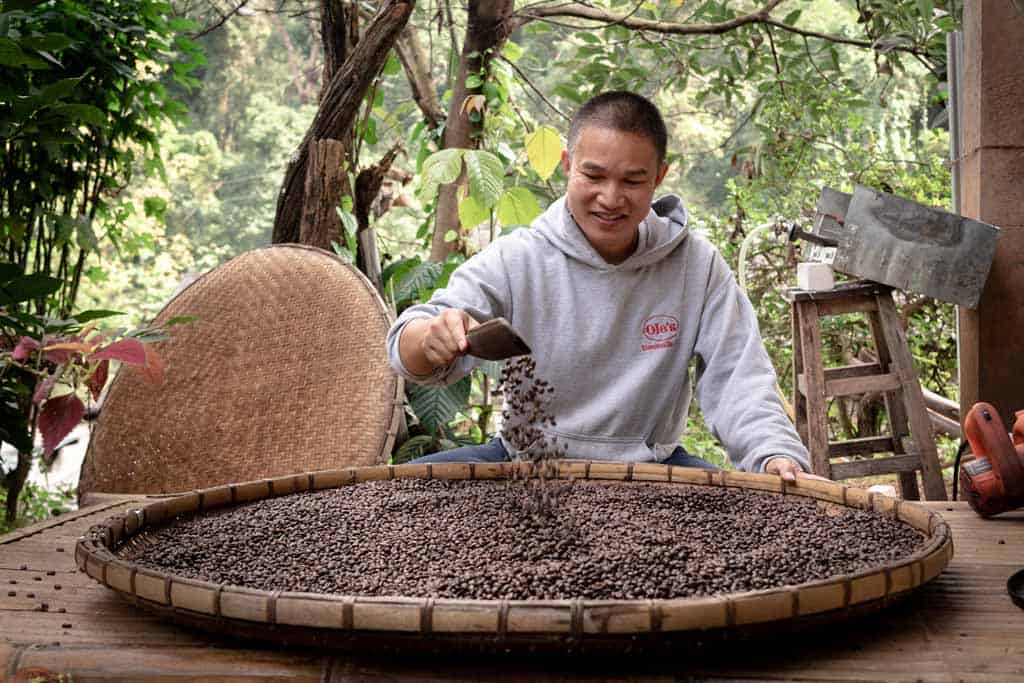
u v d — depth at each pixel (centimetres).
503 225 371
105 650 126
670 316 239
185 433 297
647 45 493
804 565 143
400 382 289
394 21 361
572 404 242
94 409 354
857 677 121
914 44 441
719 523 165
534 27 473
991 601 149
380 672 121
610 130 212
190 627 135
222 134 1920
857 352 511
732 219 525
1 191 347
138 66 402
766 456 212
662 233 238
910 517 167
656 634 116
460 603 115
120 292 1342
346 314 304
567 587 131
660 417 242
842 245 342
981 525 196
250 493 186
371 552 149
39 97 288
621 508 177
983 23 310
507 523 163
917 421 354
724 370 233
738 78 528
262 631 123
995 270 320
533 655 120
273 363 304
